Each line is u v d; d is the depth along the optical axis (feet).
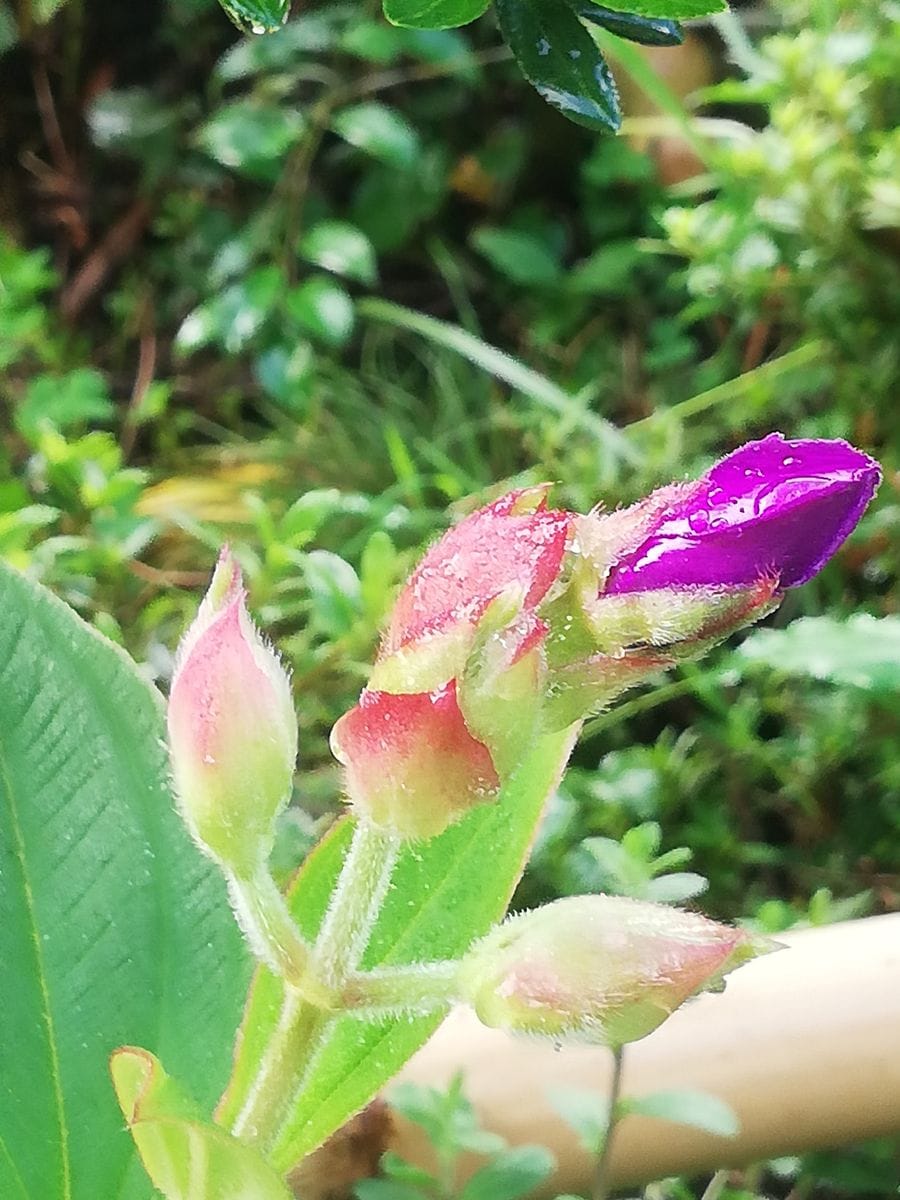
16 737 0.49
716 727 1.01
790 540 0.35
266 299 1.34
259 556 1.18
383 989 0.38
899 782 0.98
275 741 0.37
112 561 1.01
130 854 0.49
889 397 1.15
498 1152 0.56
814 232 1.11
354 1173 0.58
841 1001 0.60
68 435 1.35
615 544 0.35
